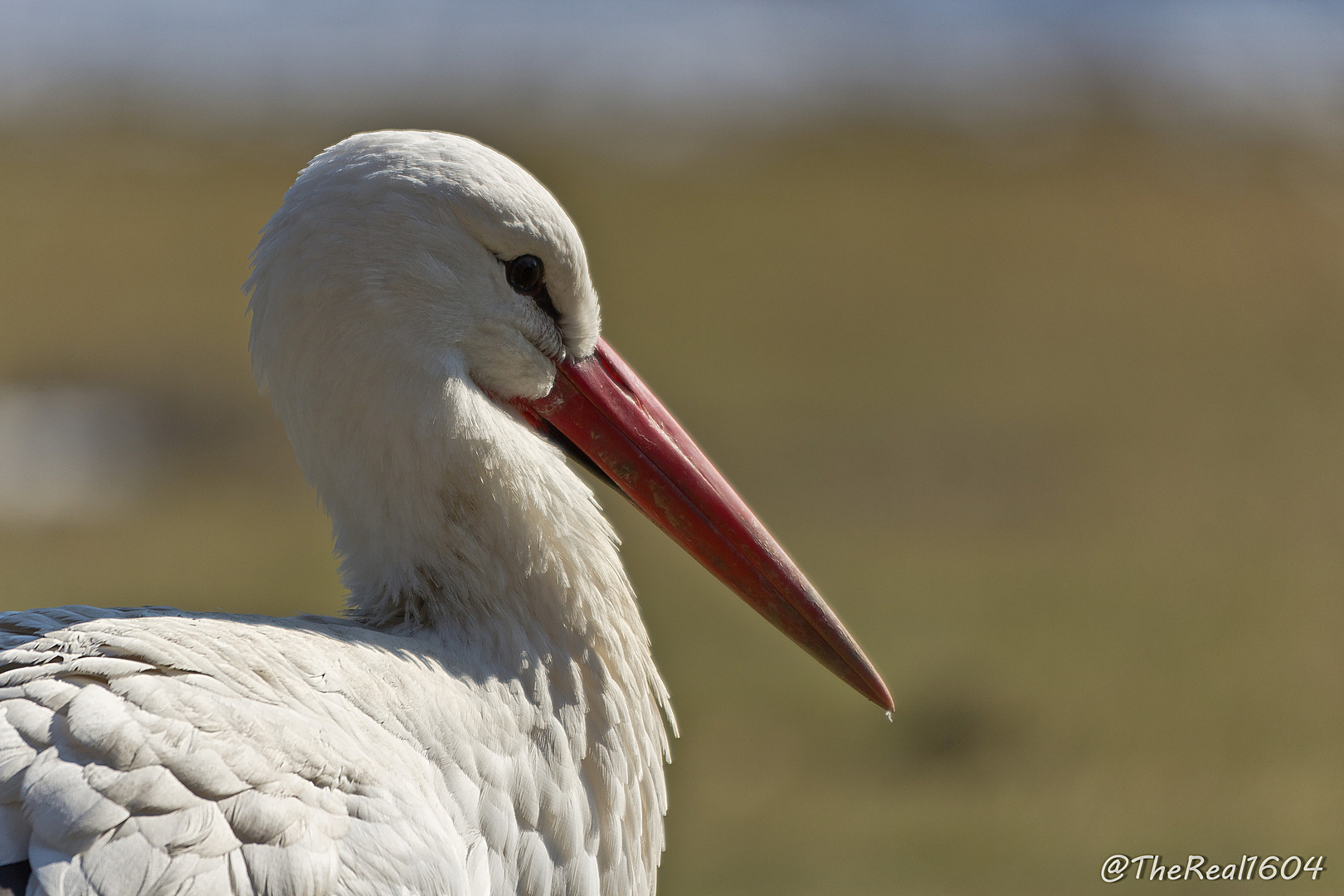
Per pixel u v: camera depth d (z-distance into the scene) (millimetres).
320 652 3803
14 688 3396
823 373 27906
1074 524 18688
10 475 19359
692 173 58625
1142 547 17766
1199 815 10391
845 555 16984
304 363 4219
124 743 3293
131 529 17359
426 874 3498
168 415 23297
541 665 4195
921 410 24953
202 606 14234
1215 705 12164
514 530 4270
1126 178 56656
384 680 3830
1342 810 10484
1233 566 17016
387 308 4160
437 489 4219
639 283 37969
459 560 4250
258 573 15578
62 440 21297
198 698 3465
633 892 4395
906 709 12383
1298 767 11219
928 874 9289
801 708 12719
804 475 20656
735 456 21516
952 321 34375
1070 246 44625
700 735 11969
